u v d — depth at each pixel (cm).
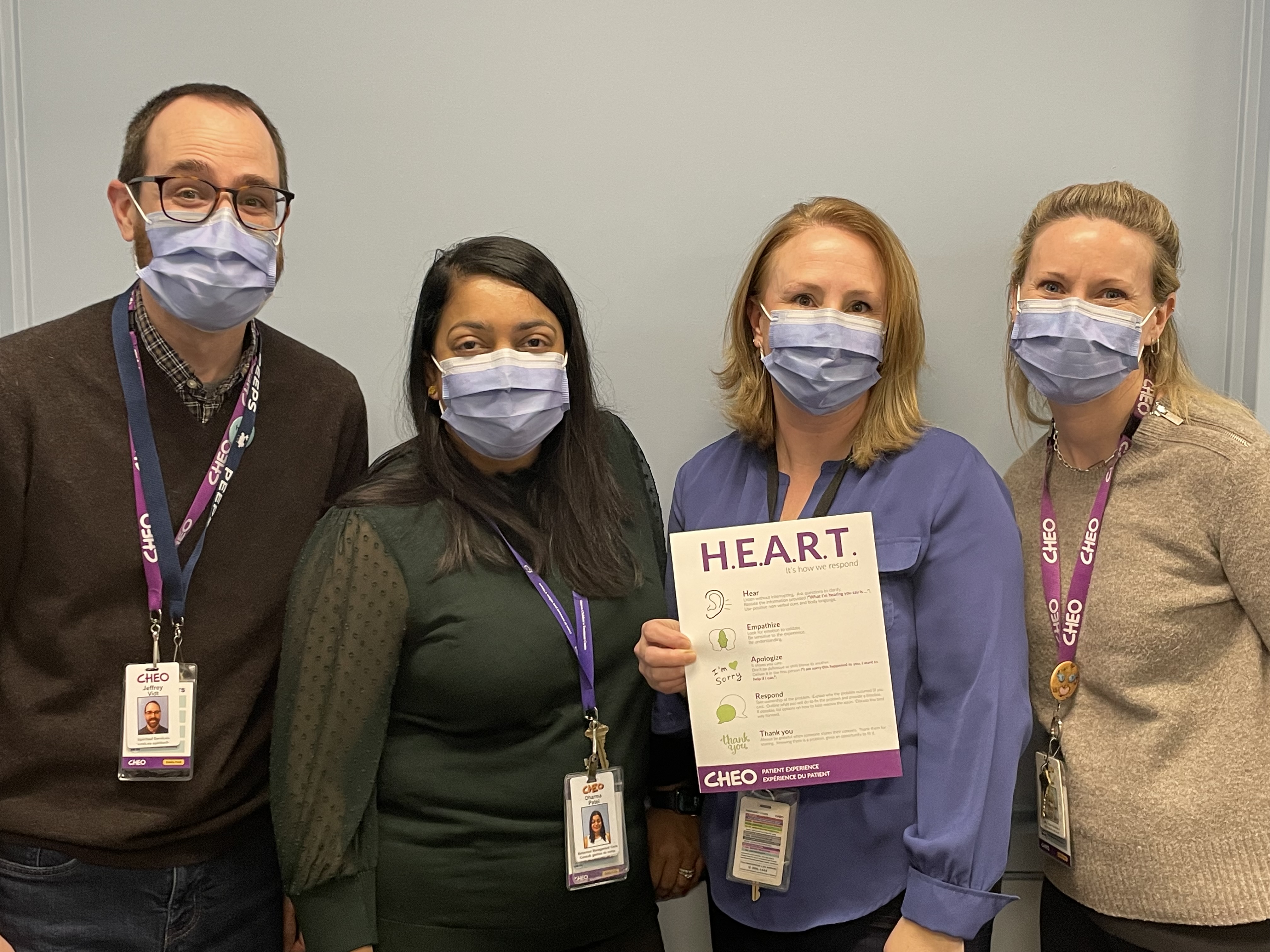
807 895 127
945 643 121
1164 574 130
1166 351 139
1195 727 128
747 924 132
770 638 124
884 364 134
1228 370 171
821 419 136
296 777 119
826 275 129
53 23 174
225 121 125
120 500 130
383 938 124
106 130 175
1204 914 124
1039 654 144
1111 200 133
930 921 112
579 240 175
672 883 152
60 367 128
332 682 121
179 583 131
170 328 130
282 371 145
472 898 124
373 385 178
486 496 131
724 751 123
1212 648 129
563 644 127
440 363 128
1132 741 130
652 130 173
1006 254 173
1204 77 169
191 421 135
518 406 125
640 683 135
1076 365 131
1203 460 128
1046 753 142
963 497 125
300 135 175
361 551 123
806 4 171
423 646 124
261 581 137
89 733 128
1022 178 172
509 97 173
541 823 126
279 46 174
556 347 130
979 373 175
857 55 171
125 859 129
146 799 130
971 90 171
